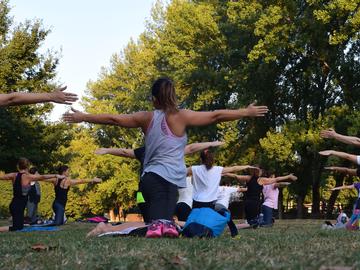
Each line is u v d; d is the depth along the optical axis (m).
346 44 29.23
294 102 31.59
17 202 11.82
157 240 5.52
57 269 3.15
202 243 4.90
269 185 14.09
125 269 3.04
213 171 8.61
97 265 3.24
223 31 32.03
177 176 6.26
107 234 6.92
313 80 30.55
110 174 46.47
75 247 4.50
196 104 32.03
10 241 6.21
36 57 24.80
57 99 5.06
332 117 27.48
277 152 27.44
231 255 3.75
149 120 6.30
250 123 32.81
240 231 9.14
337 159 29.48
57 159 26.81
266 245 4.69
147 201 6.37
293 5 26.69
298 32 27.50
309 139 27.03
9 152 24.20
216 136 33.75
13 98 4.95
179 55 33.00
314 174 31.78
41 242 5.69
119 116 6.29
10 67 23.61
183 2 35.31
